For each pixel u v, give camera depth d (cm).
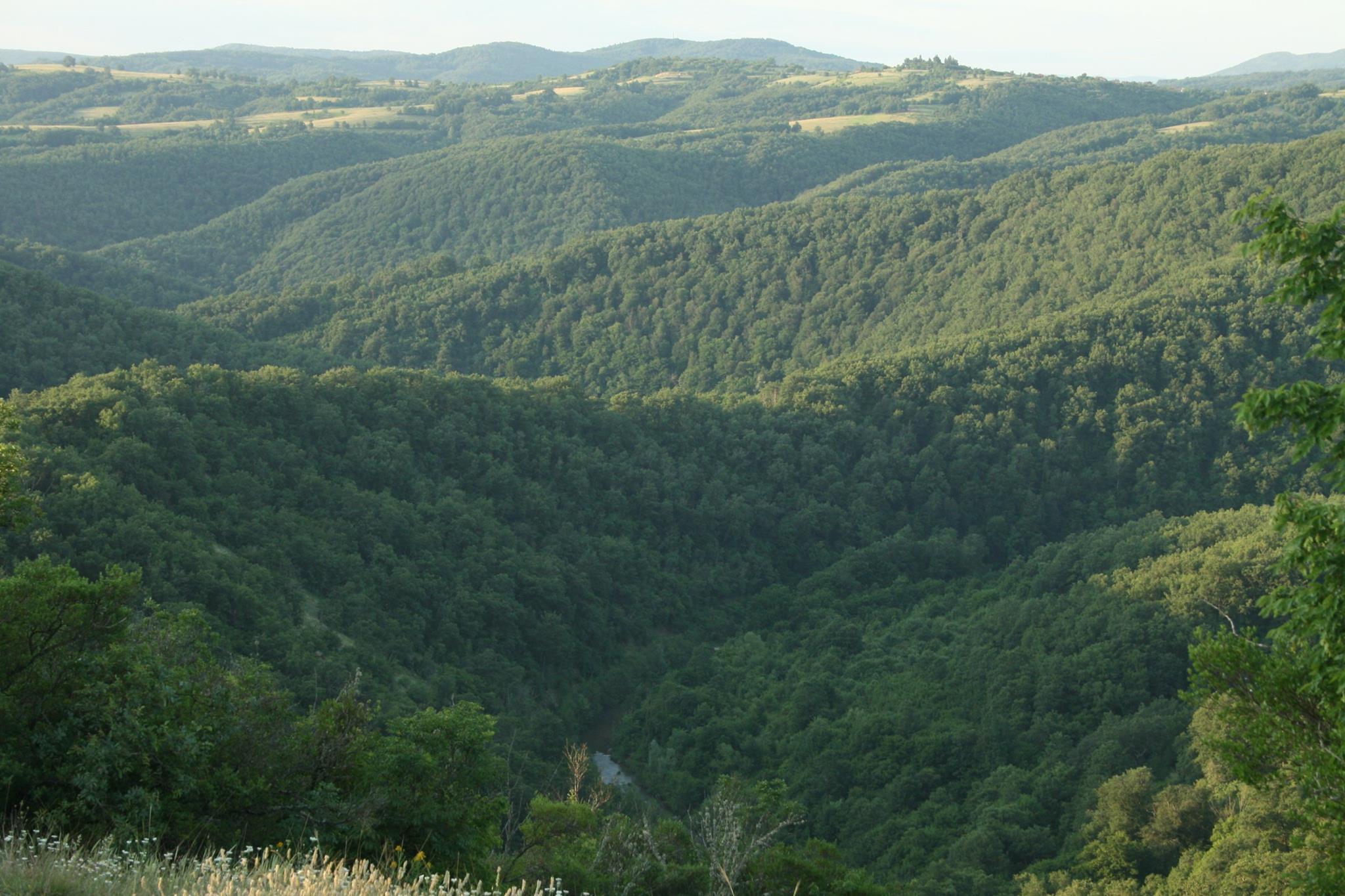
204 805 1191
